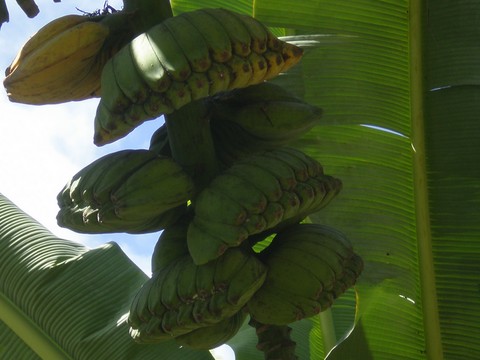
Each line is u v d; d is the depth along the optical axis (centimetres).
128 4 240
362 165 328
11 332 325
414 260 321
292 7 332
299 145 331
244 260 222
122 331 322
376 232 325
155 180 221
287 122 240
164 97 207
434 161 318
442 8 321
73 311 328
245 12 375
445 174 317
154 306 224
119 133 214
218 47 207
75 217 227
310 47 329
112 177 221
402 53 325
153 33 212
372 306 321
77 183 228
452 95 318
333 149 330
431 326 314
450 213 315
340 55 328
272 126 240
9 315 326
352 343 319
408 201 324
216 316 218
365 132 328
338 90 328
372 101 326
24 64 225
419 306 319
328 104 328
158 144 256
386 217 324
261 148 249
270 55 216
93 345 321
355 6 327
